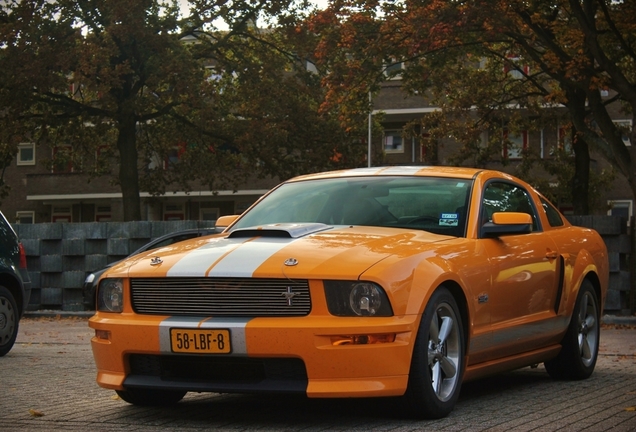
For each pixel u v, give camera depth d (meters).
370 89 23.73
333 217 6.21
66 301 21.16
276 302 5.00
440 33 19.73
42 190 49.62
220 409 5.76
